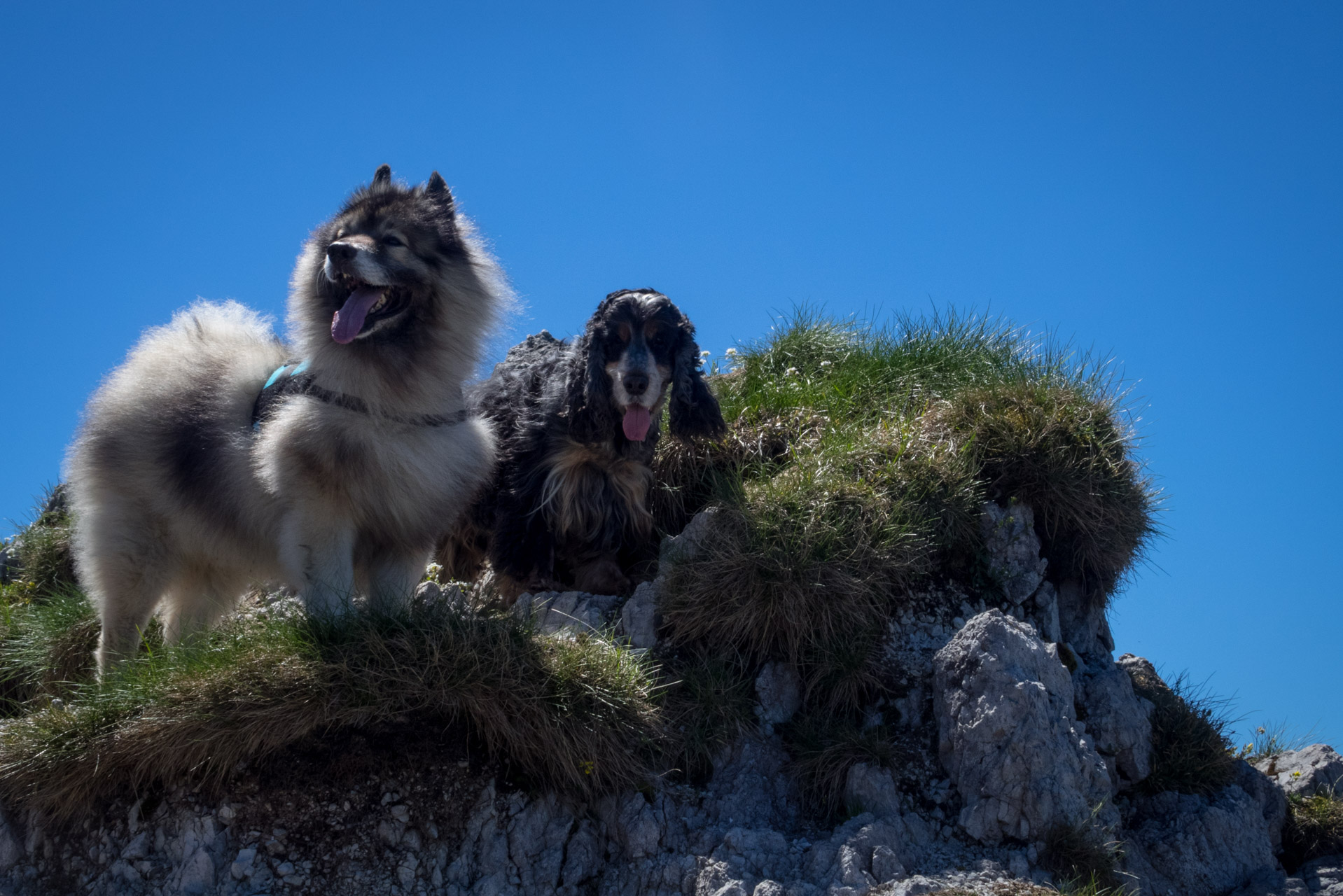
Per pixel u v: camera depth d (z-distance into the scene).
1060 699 2.41
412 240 2.43
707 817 2.37
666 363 2.73
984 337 3.24
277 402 2.43
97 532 2.53
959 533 2.68
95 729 2.29
